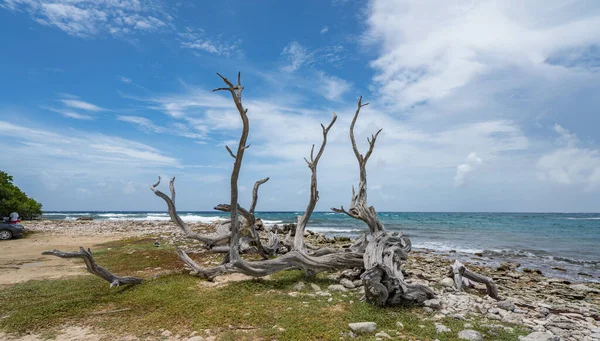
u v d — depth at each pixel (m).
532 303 8.48
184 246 15.98
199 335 5.41
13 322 6.02
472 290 9.27
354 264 9.59
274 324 5.86
